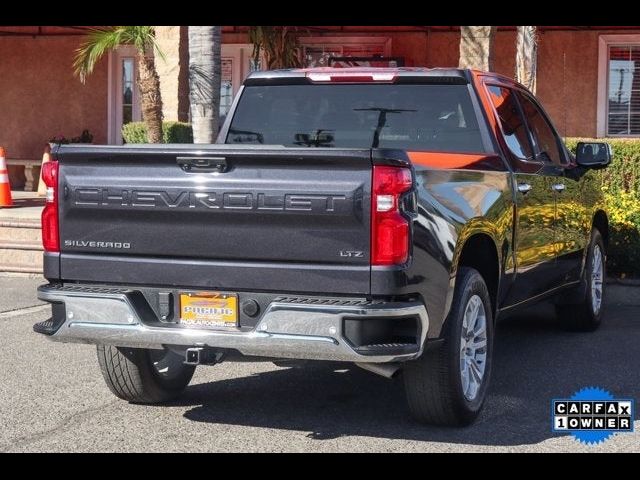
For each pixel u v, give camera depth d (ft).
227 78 67.00
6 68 70.69
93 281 18.07
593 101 60.59
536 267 23.40
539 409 20.47
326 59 65.31
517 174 21.80
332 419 19.67
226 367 24.27
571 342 27.55
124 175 17.62
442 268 17.54
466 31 40.24
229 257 17.19
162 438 18.43
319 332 16.46
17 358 24.88
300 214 16.63
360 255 16.48
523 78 39.78
